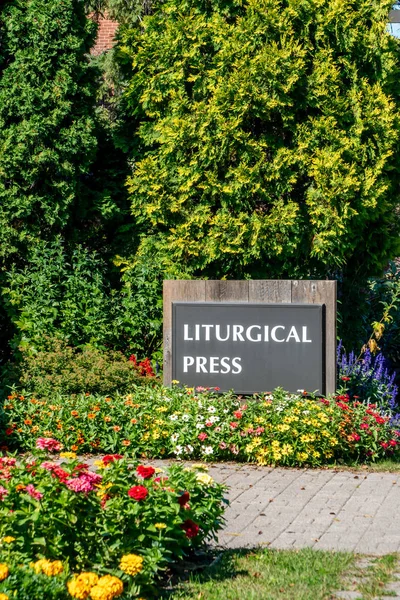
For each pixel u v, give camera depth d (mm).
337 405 10109
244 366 10789
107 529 5512
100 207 13375
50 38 12750
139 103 13656
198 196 13383
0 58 12875
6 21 12742
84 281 12781
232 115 12719
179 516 5762
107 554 5426
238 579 5734
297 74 12656
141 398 10312
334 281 10680
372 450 10023
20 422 10008
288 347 10695
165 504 5738
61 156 12898
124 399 10414
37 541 5184
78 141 12953
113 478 5816
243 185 12703
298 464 9680
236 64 12688
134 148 13953
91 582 4543
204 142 12867
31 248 12914
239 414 9789
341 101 12844
